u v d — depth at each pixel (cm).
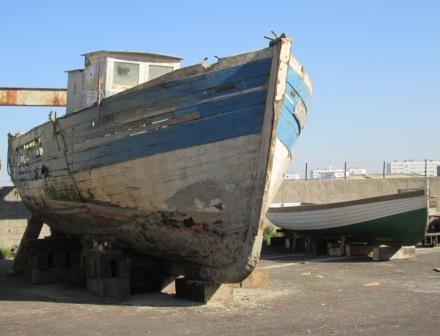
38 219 1285
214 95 763
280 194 2191
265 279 1045
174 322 713
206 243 813
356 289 1012
